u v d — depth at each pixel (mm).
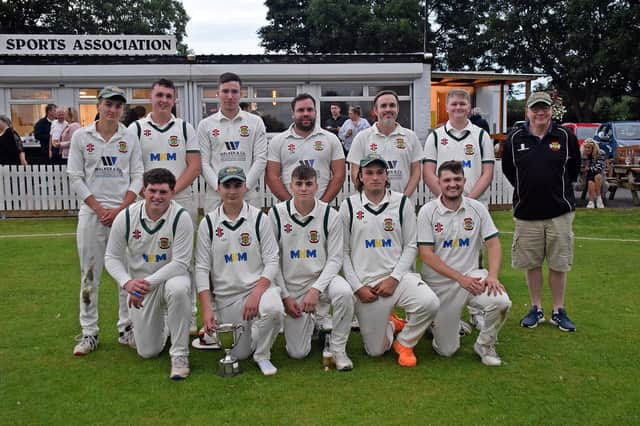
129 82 14242
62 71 13805
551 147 4703
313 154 5043
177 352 3975
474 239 4320
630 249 7988
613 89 31781
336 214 4305
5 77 13734
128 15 34156
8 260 7465
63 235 9352
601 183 12375
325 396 3598
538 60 32969
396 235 4285
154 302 4051
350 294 3996
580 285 6141
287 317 4195
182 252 4113
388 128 5059
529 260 4887
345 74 14391
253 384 3785
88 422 3281
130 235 4113
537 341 4543
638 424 3217
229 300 4176
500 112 19156
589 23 29703
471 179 4969
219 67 14109
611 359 4148
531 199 4754
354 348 4504
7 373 3963
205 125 5086
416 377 3887
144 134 4832
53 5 32312
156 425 3242
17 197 11500
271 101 14586
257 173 5031
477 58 34438
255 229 4164
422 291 4035
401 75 14570
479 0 35219
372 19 31641
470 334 4812
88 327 4406
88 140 4383
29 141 14102
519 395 3588
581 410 3383
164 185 4023
